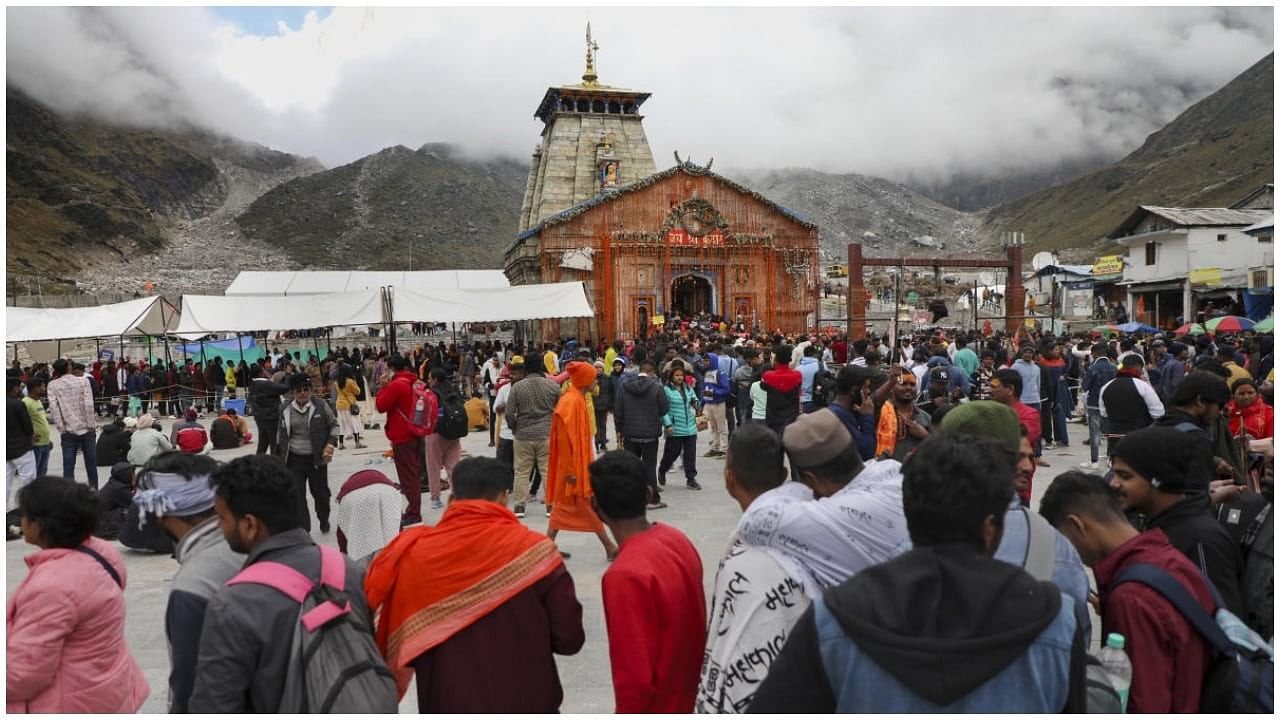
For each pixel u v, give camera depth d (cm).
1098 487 331
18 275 10962
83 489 342
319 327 2253
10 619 321
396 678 357
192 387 2531
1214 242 3666
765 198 4212
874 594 209
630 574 338
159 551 868
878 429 639
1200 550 349
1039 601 209
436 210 18500
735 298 4200
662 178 4134
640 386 986
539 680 347
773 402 969
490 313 2330
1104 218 12306
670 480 1195
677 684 343
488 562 345
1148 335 2636
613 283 4072
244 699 293
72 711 322
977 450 222
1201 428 562
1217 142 11731
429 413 935
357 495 568
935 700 197
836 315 5356
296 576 307
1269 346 1672
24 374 2059
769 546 312
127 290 11044
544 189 4731
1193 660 277
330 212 18062
